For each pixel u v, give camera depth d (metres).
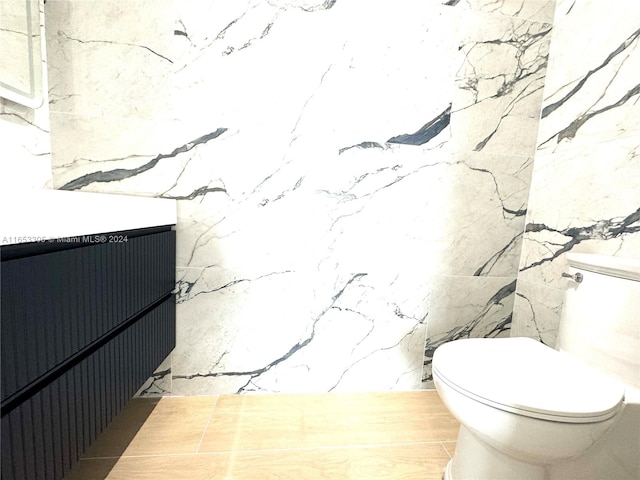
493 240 1.37
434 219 1.32
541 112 1.33
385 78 1.22
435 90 1.26
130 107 1.12
